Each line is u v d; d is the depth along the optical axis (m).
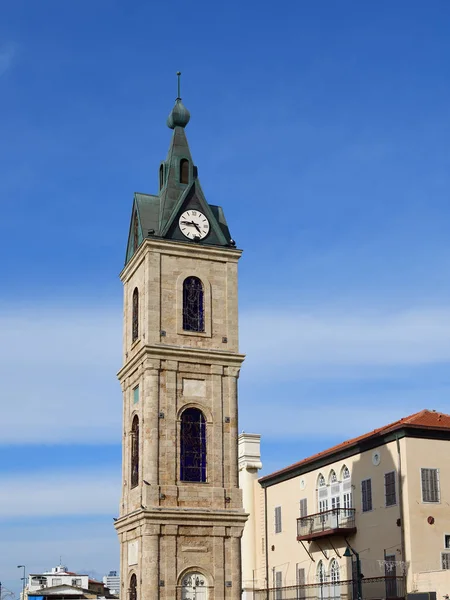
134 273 64.94
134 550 58.88
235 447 60.19
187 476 58.84
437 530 59.19
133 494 60.19
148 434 58.25
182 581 56.66
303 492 74.38
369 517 63.50
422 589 56.31
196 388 60.41
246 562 82.31
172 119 66.75
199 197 64.12
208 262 63.09
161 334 60.25
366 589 62.16
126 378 64.12
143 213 63.72
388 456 62.03
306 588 71.06
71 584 129.50
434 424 61.72
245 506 84.19
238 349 62.03
